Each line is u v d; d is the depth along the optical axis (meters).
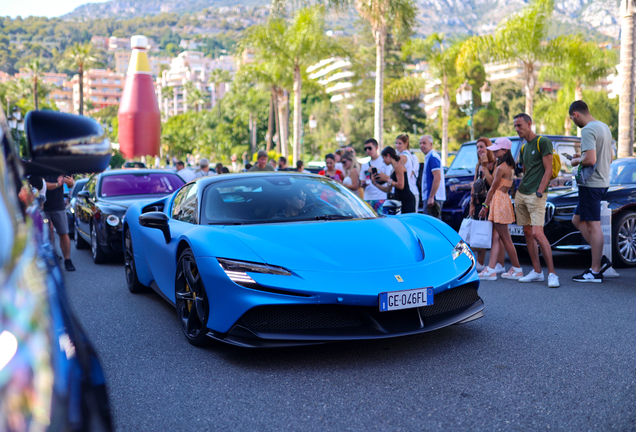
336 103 72.25
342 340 3.24
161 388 3.09
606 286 5.54
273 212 4.18
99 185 8.83
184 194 4.82
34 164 1.46
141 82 47.44
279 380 3.15
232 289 3.32
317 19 32.72
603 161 5.68
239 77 38.38
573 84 31.56
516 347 3.63
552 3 26.97
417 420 2.58
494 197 5.86
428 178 7.54
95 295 5.77
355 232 3.80
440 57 35.19
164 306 5.16
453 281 3.53
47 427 0.86
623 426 2.45
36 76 61.69
